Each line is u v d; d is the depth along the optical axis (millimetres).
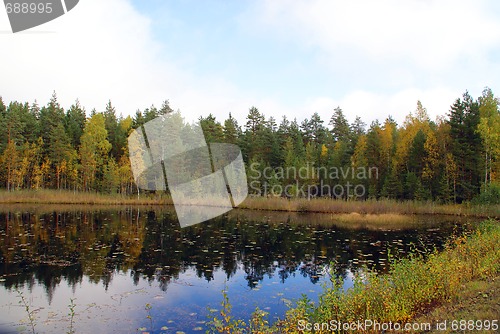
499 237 9812
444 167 32188
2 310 7633
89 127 37250
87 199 33000
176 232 18188
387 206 29125
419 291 6141
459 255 8773
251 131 49562
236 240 16391
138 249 13977
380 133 38062
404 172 35156
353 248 14703
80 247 14023
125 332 6543
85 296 8609
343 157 39094
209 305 8031
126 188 34219
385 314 5609
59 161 37969
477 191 30781
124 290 9070
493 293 5949
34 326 6805
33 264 11398
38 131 42125
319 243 15828
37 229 18125
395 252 13820
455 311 5402
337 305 5855
